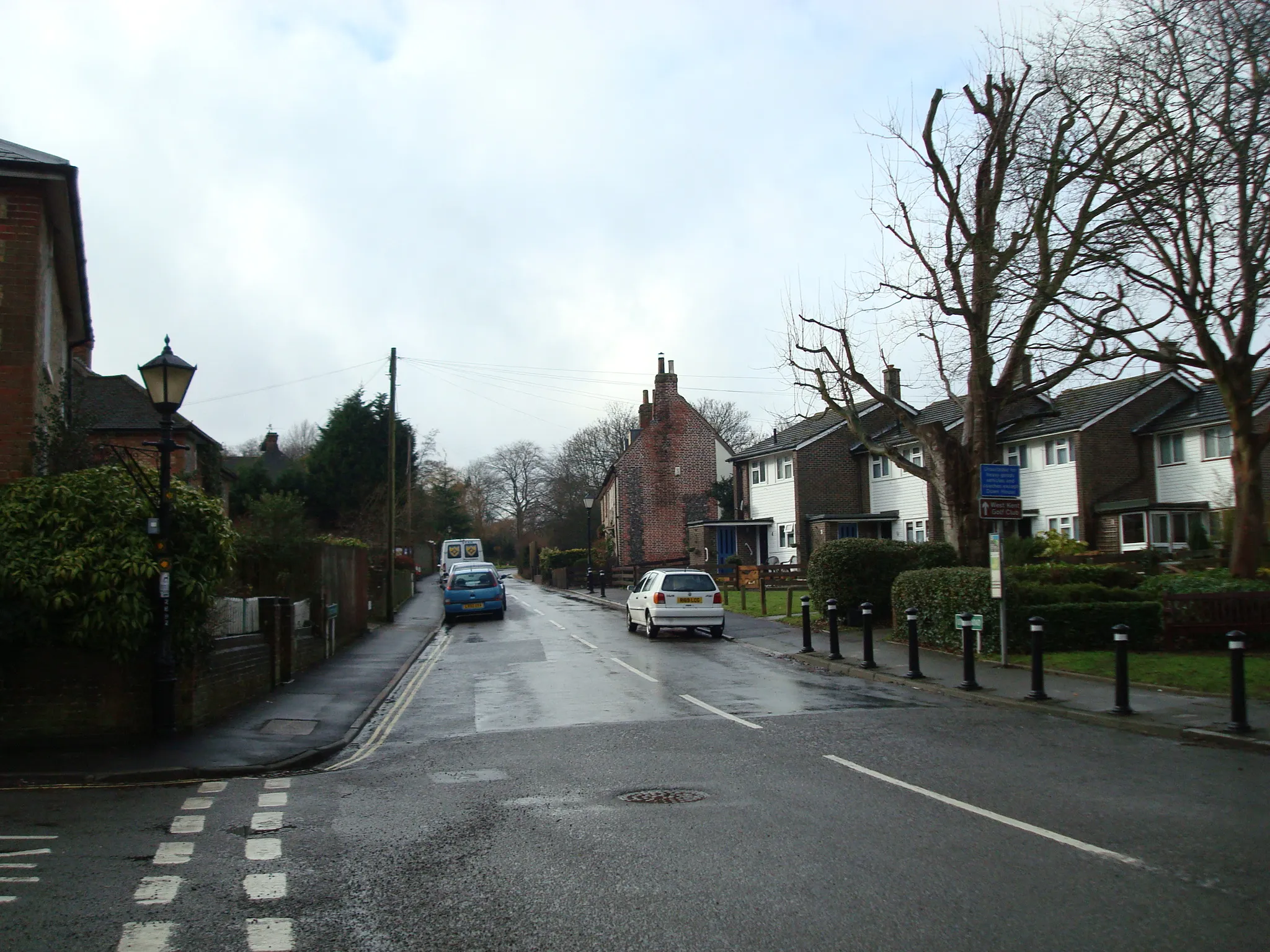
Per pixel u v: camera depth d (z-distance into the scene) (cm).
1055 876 578
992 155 1986
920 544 2316
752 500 4881
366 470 4644
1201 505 3350
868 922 507
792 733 1109
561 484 8506
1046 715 1212
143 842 701
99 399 2897
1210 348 1997
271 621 1576
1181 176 1739
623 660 1961
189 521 1176
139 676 1123
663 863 620
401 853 661
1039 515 3734
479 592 3281
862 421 4459
